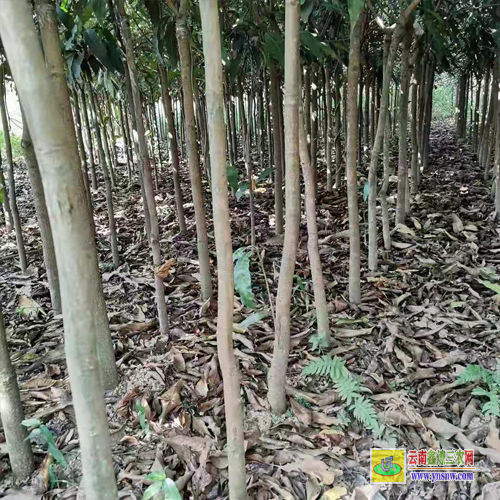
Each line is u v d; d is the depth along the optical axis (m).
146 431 1.60
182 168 6.39
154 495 1.32
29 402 1.75
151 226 2.09
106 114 6.65
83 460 0.90
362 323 2.23
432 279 2.63
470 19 3.69
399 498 1.36
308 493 1.35
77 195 0.77
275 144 3.12
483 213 3.55
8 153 2.93
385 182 2.90
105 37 2.21
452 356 1.95
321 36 2.85
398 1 2.88
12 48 0.69
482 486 1.37
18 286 2.88
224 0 2.60
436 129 9.16
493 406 1.61
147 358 2.03
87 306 0.80
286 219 1.49
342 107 5.00
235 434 1.19
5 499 1.34
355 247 2.35
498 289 1.86
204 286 2.48
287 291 1.55
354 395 1.68
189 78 2.19
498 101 3.48
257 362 1.97
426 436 1.55
